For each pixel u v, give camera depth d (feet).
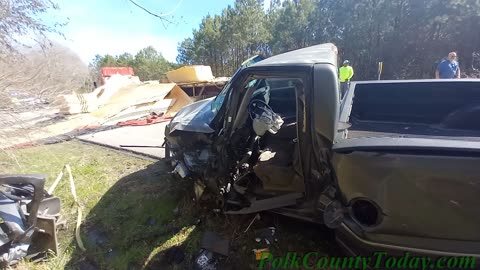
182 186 11.48
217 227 9.25
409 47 72.64
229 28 126.93
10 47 12.38
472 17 62.28
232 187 8.59
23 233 7.54
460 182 4.99
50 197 9.25
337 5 86.48
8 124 12.11
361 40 80.43
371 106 10.12
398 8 72.33
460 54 65.72
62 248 8.63
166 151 12.61
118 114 28.17
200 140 9.32
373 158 5.50
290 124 10.62
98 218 10.21
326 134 6.50
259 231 8.92
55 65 14.10
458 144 4.97
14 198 8.09
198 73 42.42
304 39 100.42
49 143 20.11
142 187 12.37
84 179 13.56
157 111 31.27
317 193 7.22
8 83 11.89
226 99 8.32
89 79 30.48
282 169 8.38
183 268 7.77
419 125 8.75
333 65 6.73
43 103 13.43
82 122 25.23
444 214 5.24
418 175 5.22
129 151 17.76
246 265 7.75
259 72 7.31
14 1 12.26
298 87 7.00
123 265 7.95
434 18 66.69
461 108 8.29
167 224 9.65
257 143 8.80
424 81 9.36
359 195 5.85
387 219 5.68
